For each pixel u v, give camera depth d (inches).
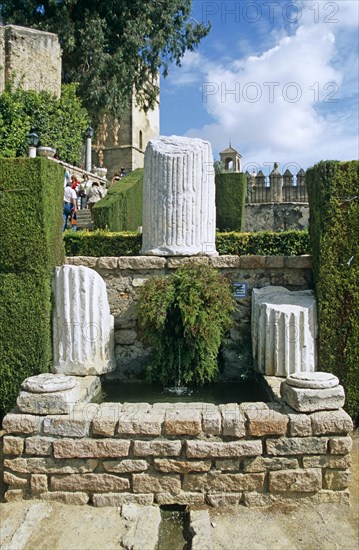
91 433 147.8
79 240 292.0
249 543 127.8
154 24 924.6
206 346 203.3
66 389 153.6
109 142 1229.1
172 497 146.3
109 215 456.8
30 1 894.4
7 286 197.2
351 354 193.6
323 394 148.4
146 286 206.8
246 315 221.5
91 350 199.6
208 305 200.8
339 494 146.0
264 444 146.4
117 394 202.4
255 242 313.4
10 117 660.1
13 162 197.2
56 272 201.2
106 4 897.5
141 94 1025.5
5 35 777.6
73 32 879.1
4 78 776.9
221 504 145.6
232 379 219.3
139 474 146.7
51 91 791.1
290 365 190.2
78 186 655.1
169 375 209.2
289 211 834.2
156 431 145.7
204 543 124.7
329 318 194.5
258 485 146.0
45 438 147.6
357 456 173.8
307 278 219.3
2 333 196.9
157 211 224.1
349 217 195.0
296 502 146.3
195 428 145.5
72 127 774.5
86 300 198.2
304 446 145.5
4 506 146.1
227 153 1224.8
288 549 125.1
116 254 289.9
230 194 637.9
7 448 147.9
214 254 228.5
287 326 189.5
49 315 200.2
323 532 132.6
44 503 146.3
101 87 887.7
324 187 197.3
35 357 196.2
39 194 197.3
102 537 130.3
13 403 196.7
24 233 197.3
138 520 136.9
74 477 147.2
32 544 127.0
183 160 220.8
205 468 145.8
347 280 194.2
